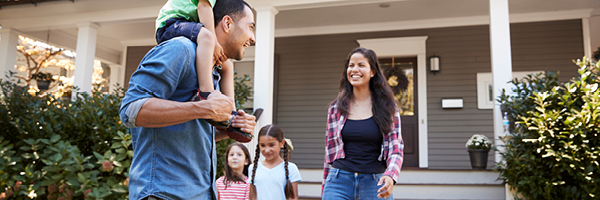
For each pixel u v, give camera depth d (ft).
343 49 22.06
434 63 20.68
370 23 21.71
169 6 4.01
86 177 13.20
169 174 3.40
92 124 14.40
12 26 20.81
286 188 9.40
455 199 14.40
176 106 3.05
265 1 16.78
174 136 3.45
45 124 14.66
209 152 3.85
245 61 23.16
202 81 3.47
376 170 6.88
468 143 17.11
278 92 22.52
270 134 9.61
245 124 3.67
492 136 19.93
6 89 16.56
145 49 24.85
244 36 3.95
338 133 7.13
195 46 3.58
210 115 3.16
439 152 20.42
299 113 22.13
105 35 24.00
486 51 20.45
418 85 21.02
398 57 21.79
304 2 16.52
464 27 20.83
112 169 13.41
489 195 14.21
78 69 19.21
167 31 3.83
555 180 11.60
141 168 3.42
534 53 19.80
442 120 20.58
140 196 3.31
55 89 25.61
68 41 24.50
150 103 3.02
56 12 19.81
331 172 7.12
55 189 13.53
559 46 19.57
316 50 22.38
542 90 12.29
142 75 3.21
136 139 3.59
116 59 26.71
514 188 12.57
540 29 19.93
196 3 3.93
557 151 11.34
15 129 15.62
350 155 7.00
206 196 3.76
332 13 20.21
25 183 13.84
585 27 19.39
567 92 11.61
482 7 19.24
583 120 10.94
